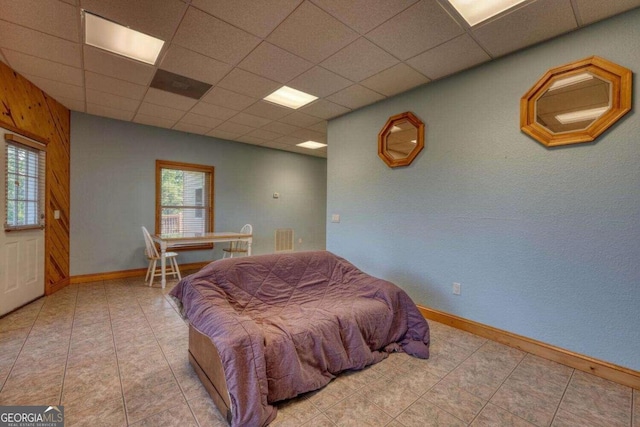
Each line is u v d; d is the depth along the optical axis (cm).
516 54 241
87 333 258
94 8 197
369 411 165
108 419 155
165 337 253
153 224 480
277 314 209
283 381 165
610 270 200
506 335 246
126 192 454
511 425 155
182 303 214
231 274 230
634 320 191
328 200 420
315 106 371
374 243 355
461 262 276
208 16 204
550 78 222
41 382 186
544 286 228
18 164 306
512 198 244
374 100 349
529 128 231
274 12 200
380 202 349
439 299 293
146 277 432
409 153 317
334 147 414
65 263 398
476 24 209
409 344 231
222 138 554
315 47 242
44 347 231
